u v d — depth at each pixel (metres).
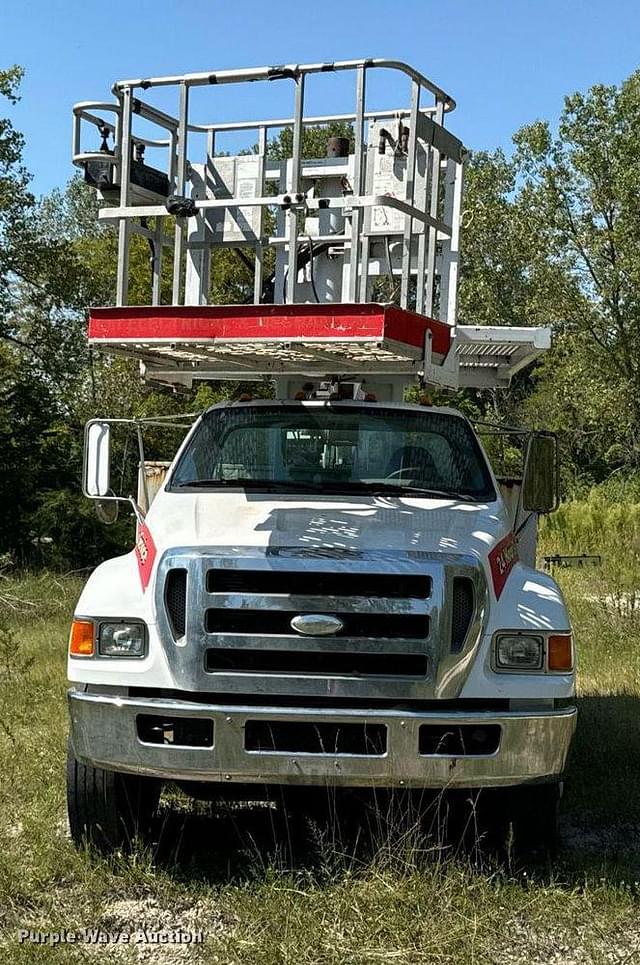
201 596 4.88
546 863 5.20
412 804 5.30
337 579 4.87
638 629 11.51
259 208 7.59
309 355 6.16
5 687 8.59
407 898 4.56
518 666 4.95
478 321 40.12
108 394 31.23
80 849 5.22
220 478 6.17
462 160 7.04
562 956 4.32
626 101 35.47
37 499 19.38
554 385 42.56
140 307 6.02
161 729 5.00
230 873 5.14
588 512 24.77
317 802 6.01
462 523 5.53
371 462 6.24
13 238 32.41
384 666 4.86
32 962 4.11
